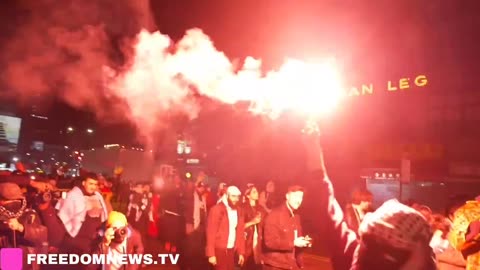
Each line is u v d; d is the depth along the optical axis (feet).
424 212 17.56
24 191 21.99
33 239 17.12
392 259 5.22
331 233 6.23
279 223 19.31
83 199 20.86
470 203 14.38
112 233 17.02
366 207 17.21
